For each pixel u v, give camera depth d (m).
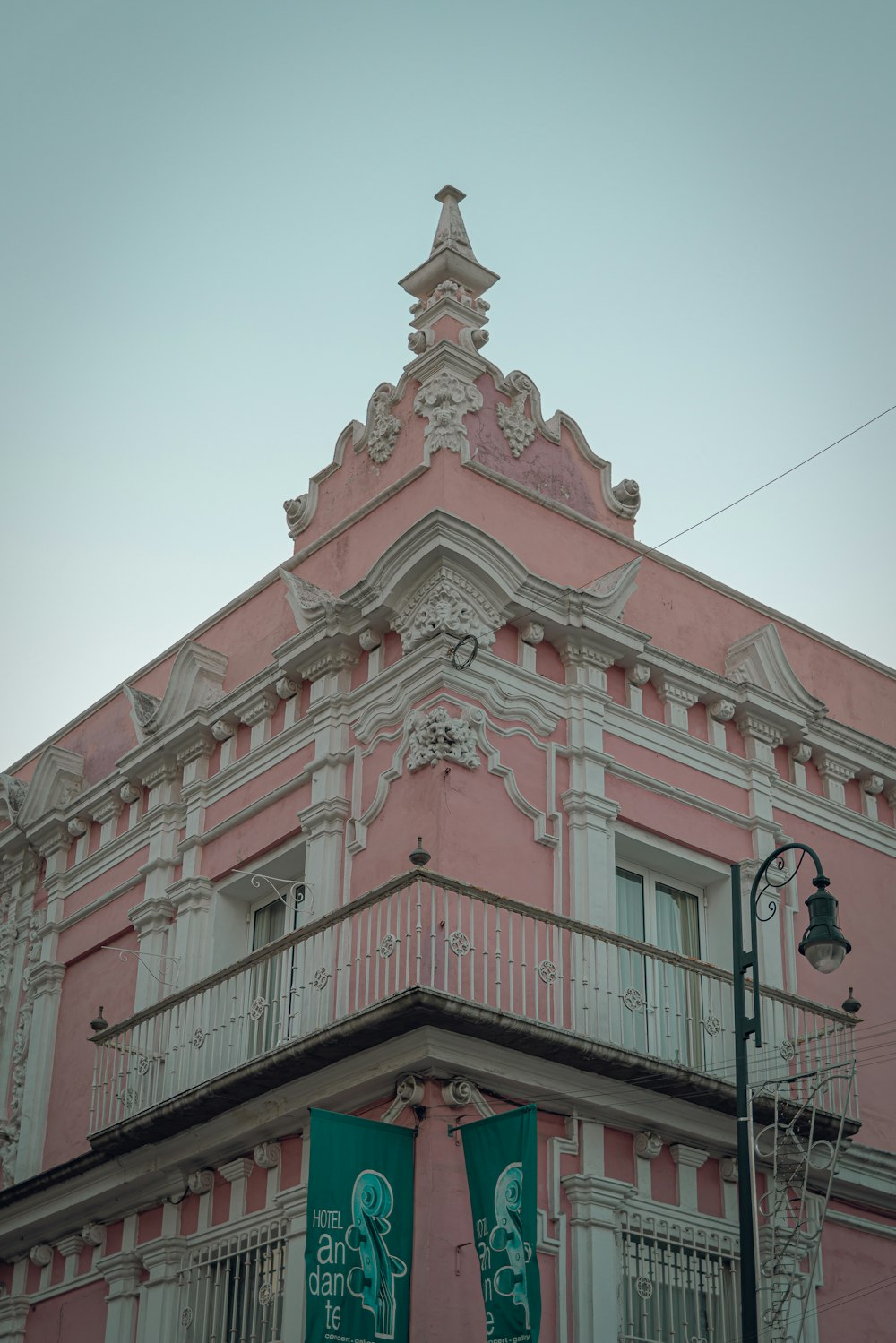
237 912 19.06
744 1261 13.48
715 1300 16.28
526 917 16.12
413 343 19.55
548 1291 15.07
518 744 17.38
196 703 20.30
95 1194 18.30
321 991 16.05
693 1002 17.78
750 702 19.50
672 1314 15.81
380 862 16.88
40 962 21.33
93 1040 18.61
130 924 20.02
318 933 16.39
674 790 18.45
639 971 17.67
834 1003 19.03
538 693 17.80
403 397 19.55
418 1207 14.68
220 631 21.05
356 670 18.34
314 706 18.36
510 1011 15.57
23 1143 20.22
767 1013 17.62
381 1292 14.22
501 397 19.44
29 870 22.52
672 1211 16.19
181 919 19.11
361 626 18.11
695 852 18.55
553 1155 15.59
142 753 20.61
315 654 18.53
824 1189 17.55
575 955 16.41
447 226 20.30
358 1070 15.54
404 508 18.64
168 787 20.42
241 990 17.44
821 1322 16.86
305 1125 16.34
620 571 18.72
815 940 13.77
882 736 21.55
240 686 19.38
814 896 14.04
